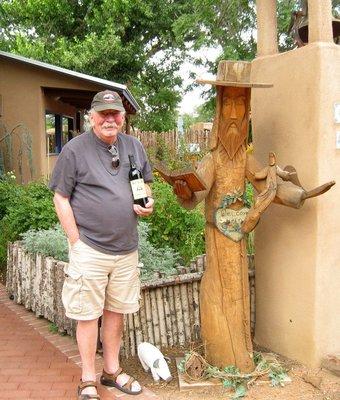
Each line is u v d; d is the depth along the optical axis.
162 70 25.62
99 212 2.94
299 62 3.41
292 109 3.49
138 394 3.22
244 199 3.45
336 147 3.36
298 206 3.19
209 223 3.50
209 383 3.29
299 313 3.57
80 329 3.08
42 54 20.73
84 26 23.91
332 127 3.34
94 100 2.93
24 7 22.98
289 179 3.23
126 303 3.18
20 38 21.30
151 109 25.66
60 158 2.95
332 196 3.39
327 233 3.41
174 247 5.97
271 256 3.79
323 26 3.32
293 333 3.64
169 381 3.39
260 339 3.99
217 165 3.41
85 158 2.94
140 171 3.12
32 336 4.32
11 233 6.67
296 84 3.44
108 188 2.95
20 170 11.29
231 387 3.25
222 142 3.39
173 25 19.97
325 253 3.41
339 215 3.44
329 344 3.50
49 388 3.34
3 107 11.70
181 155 13.14
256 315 4.04
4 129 11.42
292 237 3.58
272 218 3.75
